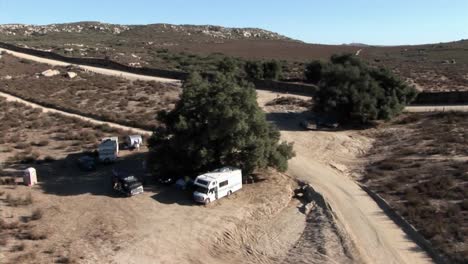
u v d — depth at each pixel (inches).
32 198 1828.2
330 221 1736.0
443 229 1595.7
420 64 5994.1
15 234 1530.5
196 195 1830.7
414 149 2425.0
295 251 1572.3
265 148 2049.7
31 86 3897.6
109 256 1439.5
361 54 7864.2
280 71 4635.8
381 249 1544.0
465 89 3818.9
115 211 1748.3
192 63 5733.3
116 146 2336.4
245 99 2033.7
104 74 4503.0
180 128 1977.1
